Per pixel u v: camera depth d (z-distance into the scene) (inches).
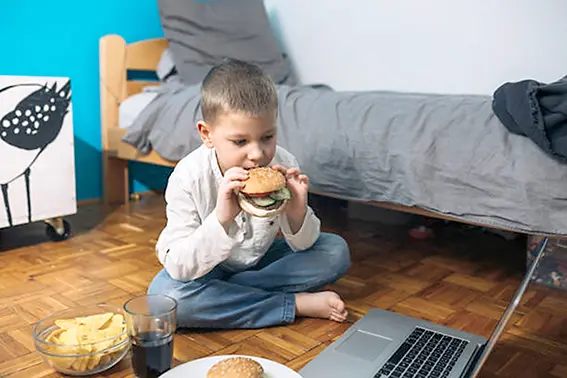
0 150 66.2
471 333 47.3
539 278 46.8
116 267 63.7
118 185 97.4
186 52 94.3
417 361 40.9
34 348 44.0
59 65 89.1
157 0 96.3
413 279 61.7
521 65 80.2
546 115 51.6
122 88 95.5
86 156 95.2
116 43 93.5
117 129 92.0
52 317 43.2
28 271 62.0
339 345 43.6
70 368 39.1
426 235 77.9
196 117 77.7
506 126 55.5
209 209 47.2
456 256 70.2
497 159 54.4
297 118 70.4
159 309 39.8
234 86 41.8
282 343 45.3
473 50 84.4
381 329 46.7
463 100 65.2
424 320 49.1
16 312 51.0
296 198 46.8
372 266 65.8
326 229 82.2
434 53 88.4
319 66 102.5
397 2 90.9
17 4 82.4
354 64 97.7
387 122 63.1
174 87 89.5
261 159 42.7
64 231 74.2
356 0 95.6
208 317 46.4
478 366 38.6
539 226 52.0
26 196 69.3
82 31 91.7
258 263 52.5
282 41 107.1
